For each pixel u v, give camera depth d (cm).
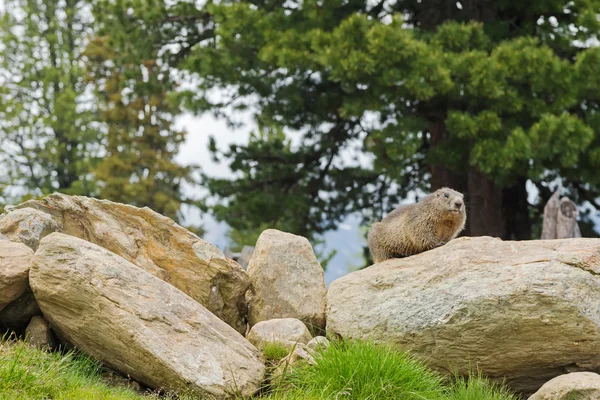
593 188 2005
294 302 891
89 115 3369
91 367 755
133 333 698
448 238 910
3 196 2967
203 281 872
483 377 773
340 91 1967
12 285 751
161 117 3119
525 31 1852
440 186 1953
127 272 738
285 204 2036
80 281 714
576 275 736
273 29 1802
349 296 833
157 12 2100
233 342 746
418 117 1789
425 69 1566
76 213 884
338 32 1598
